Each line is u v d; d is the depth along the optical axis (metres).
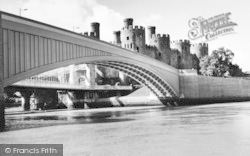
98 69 143.25
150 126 32.53
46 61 47.09
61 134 27.48
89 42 59.81
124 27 139.50
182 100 104.81
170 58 150.75
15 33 40.41
